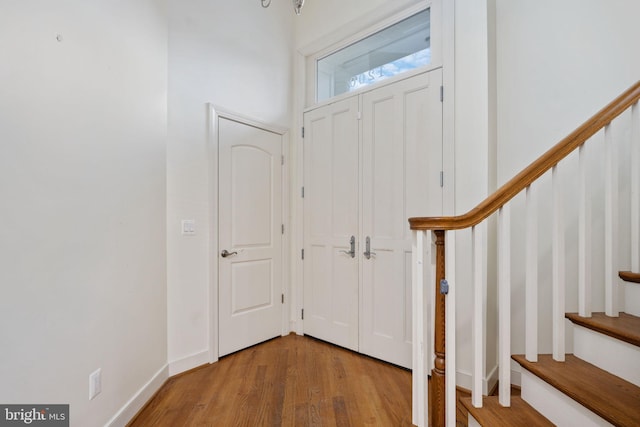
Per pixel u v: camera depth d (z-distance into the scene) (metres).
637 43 1.68
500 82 2.08
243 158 2.69
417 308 1.44
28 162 1.13
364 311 2.56
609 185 1.41
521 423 1.24
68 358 1.29
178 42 2.24
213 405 1.83
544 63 1.94
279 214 3.01
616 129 1.71
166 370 2.10
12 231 1.07
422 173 2.24
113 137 1.60
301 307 3.05
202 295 2.37
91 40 1.45
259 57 2.84
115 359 1.59
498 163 2.08
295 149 3.14
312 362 2.42
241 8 2.69
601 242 1.76
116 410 1.59
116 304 1.61
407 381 2.12
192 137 2.31
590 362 1.37
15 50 1.09
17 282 1.08
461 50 2.05
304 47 3.09
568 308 1.84
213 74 2.46
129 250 1.72
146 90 1.90
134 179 1.78
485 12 1.96
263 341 2.84
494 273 2.03
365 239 2.56
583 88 1.82
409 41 2.44
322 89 3.06
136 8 1.81
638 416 0.99
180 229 2.22
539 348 1.94
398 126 2.38
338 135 2.78
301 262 3.06
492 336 2.01
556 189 1.38
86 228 1.41
